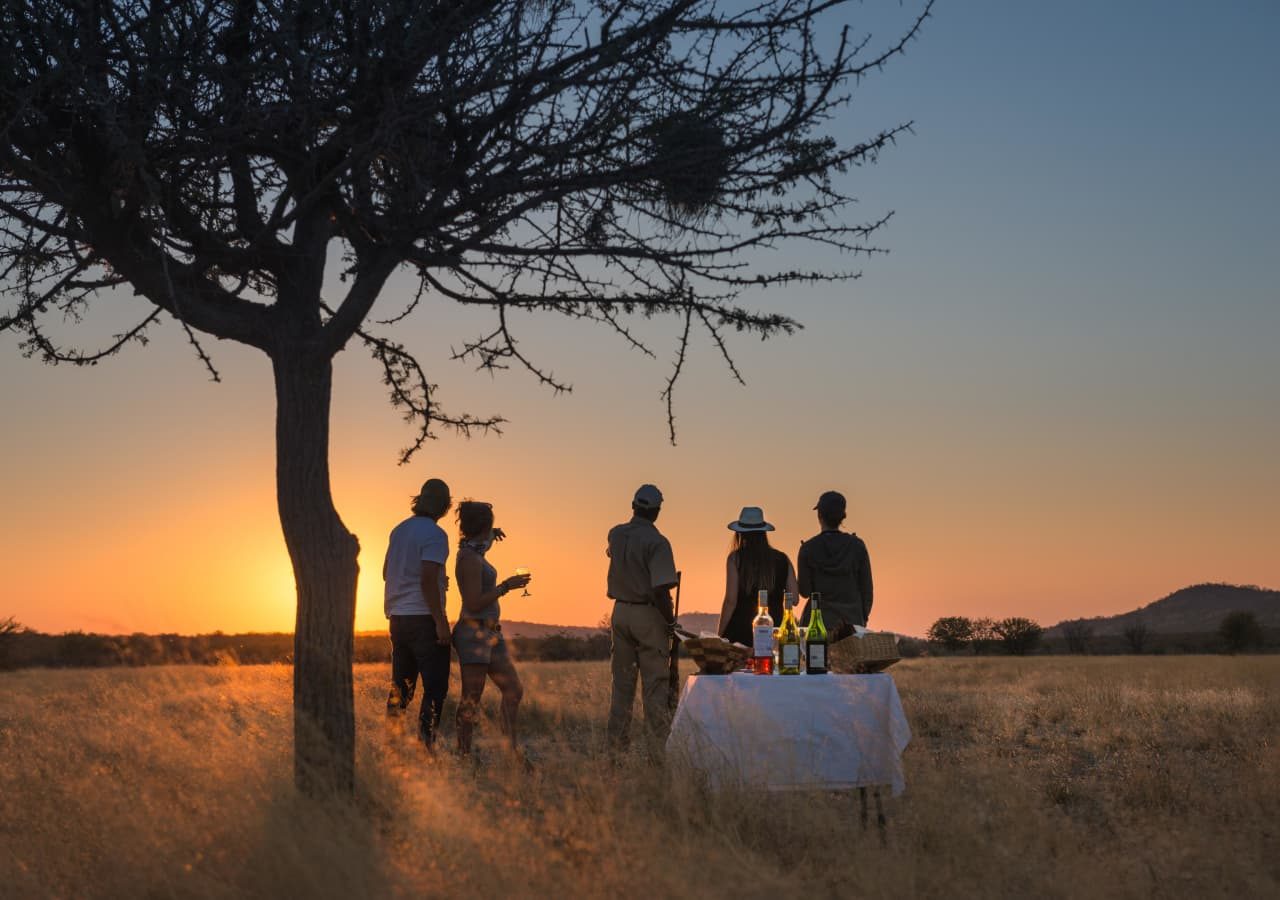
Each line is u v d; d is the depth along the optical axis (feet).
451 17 15.10
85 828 15.42
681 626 26.94
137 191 15.90
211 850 14.29
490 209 18.06
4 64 14.98
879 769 18.75
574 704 37.78
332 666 18.11
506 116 16.43
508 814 15.57
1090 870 14.73
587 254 17.03
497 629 25.05
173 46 14.97
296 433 18.39
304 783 17.15
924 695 47.29
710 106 16.21
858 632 20.95
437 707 23.86
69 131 16.25
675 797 16.67
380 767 18.42
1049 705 42.39
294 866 13.41
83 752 19.45
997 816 17.44
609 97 16.19
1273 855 16.12
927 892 14.24
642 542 26.91
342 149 17.04
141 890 13.62
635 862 13.58
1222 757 28.17
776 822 16.78
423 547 23.88
